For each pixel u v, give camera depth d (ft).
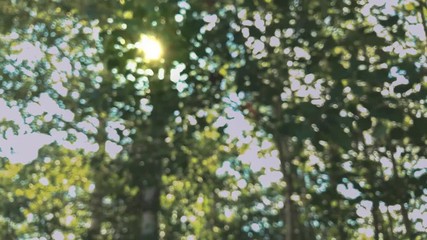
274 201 45.62
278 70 19.89
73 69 42.63
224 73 21.45
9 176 48.37
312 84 22.38
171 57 18.94
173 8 17.75
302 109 15.11
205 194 43.27
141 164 26.89
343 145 14.84
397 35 21.22
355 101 16.39
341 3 21.49
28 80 44.47
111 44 19.48
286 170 27.43
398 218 40.75
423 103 20.95
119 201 40.27
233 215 47.11
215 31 18.92
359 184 23.48
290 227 26.35
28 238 49.65
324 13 20.56
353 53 19.26
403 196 22.93
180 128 27.14
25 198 47.80
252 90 18.78
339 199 24.88
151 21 18.04
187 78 20.90
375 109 15.87
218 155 40.14
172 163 27.45
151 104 21.49
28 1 35.78
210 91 21.43
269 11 19.86
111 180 37.88
